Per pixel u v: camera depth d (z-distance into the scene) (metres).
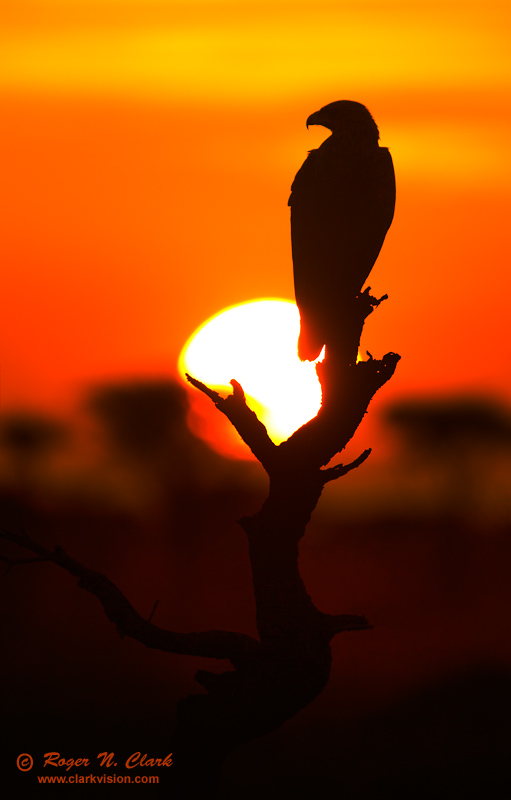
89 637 140.50
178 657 127.38
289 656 23.66
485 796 71.75
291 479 24.45
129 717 92.56
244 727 23.55
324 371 25.27
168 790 23.77
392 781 73.69
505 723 85.00
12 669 114.88
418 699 91.75
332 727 91.00
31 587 183.12
